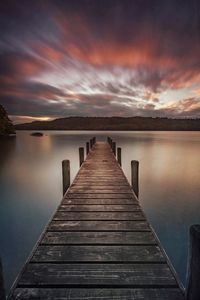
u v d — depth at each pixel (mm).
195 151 23953
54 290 1760
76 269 2006
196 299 1371
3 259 5047
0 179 12117
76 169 15125
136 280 1860
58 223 3053
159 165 16094
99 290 1760
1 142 36750
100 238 2613
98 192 4629
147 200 8750
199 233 1365
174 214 7457
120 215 3352
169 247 5594
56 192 9812
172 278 1886
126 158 19234
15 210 7801
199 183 11266
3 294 1389
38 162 17391
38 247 2404
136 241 2545
